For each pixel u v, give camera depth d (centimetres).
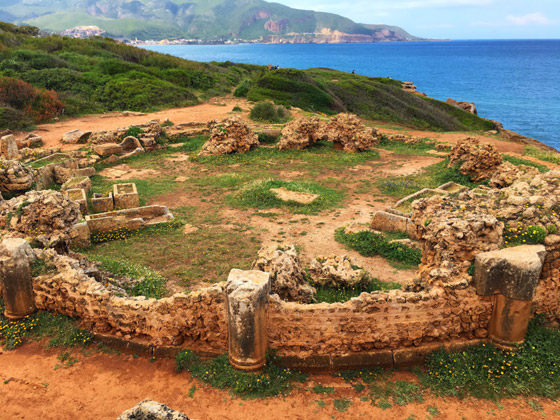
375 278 1167
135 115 3525
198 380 765
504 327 794
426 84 11350
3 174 1639
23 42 4750
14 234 1192
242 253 1342
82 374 784
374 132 2972
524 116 6781
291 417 687
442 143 2853
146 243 1419
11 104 3212
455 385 746
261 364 770
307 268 1194
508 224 866
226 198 1886
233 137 2605
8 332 877
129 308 844
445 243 840
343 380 774
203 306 811
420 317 806
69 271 920
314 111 4156
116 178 2175
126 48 5172
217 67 5422
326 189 1988
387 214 1502
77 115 3453
